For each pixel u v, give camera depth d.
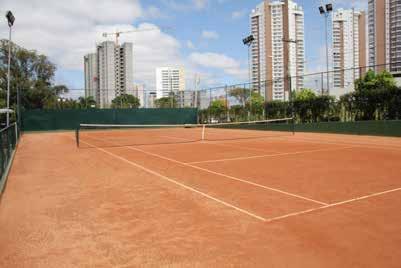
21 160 12.86
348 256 4.04
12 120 39.59
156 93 42.44
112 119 36.16
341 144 17.02
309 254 4.11
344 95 24.41
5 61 53.84
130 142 20.38
